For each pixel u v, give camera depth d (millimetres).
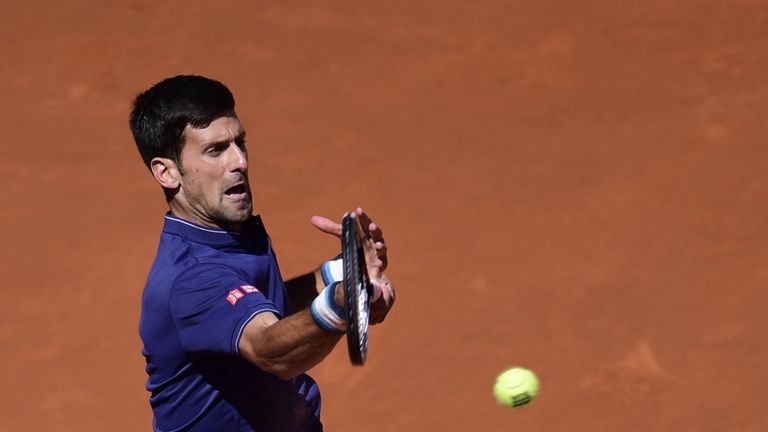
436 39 63094
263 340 13844
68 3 69500
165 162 16203
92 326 42125
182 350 15547
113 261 45969
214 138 15875
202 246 16219
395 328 40562
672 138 52531
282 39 64188
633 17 64188
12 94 60312
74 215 49344
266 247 17141
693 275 42969
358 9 66875
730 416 36062
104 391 38750
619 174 49906
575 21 64062
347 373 38688
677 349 39125
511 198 48562
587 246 44969
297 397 16922
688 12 64438
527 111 55719
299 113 56844
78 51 64188
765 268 43062
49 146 55344
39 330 42062
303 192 49875
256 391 16172
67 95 60188
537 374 38125
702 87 57031
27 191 51344
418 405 37125
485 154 52188
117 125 57250
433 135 54094
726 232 45406
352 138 54188
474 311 41375
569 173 50281
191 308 14906
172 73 62000
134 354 40531
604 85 57719
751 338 39469
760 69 58344
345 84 59312
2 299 43969
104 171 52875
